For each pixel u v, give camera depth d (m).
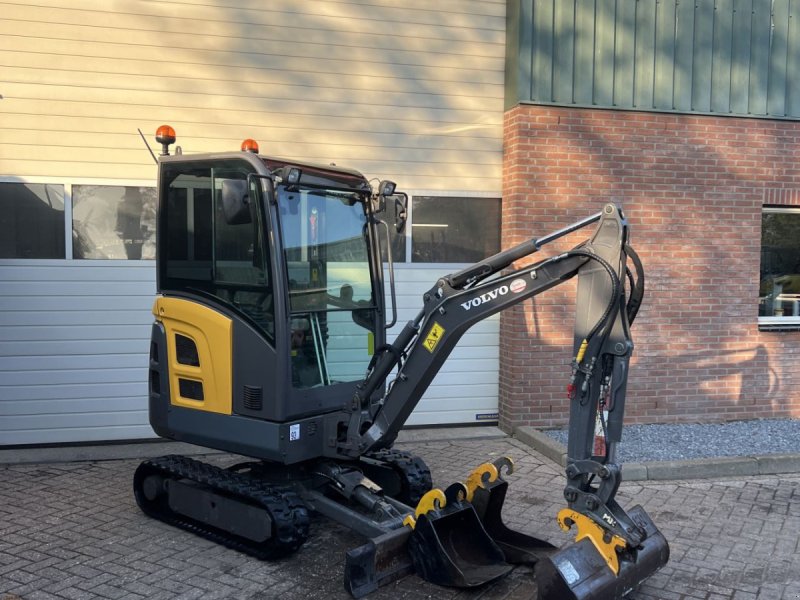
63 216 6.94
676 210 7.84
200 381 4.99
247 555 4.64
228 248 4.83
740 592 4.22
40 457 6.68
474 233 7.95
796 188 8.10
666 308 7.86
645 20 7.66
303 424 4.70
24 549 4.70
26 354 6.92
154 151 7.10
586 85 7.58
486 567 4.27
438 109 7.75
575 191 7.63
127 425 7.16
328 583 4.27
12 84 6.76
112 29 6.93
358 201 5.33
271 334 4.59
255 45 7.25
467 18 7.75
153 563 4.50
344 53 7.48
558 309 7.62
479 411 7.97
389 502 4.83
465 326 4.31
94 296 7.04
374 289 5.42
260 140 7.32
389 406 4.57
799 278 8.45
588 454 3.88
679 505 5.62
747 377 8.09
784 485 6.12
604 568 3.70
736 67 7.90
